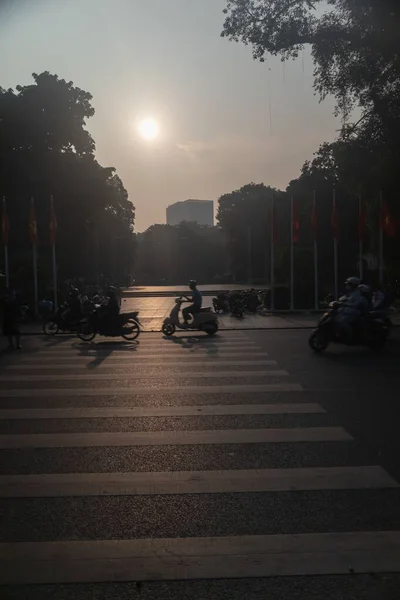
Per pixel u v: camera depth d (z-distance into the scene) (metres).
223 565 3.77
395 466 5.64
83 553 3.95
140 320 25.23
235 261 88.19
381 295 15.36
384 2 20.61
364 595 3.40
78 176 39.28
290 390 9.25
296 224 29.12
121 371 11.30
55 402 8.53
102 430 7.00
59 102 39.94
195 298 19.05
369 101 24.86
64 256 42.19
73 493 5.03
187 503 4.77
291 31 24.09
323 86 25.00
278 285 31.78
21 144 39.16
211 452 6.11
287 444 6.36
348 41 23.55
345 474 5.41
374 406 8.13
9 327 15.55
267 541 4.08
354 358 12.93
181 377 10.50
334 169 29.31
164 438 6.62
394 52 22.19
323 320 14.09
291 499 4.83
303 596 3.40
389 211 26.41
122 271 80.69
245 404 8.27
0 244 37.03
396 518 4.44
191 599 3.38
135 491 5.05
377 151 25.77
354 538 4.11
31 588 3.53
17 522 4.45
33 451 6.22
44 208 38.16
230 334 19.25
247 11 24.61
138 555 3.91
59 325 19.84
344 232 42.88
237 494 4.96
